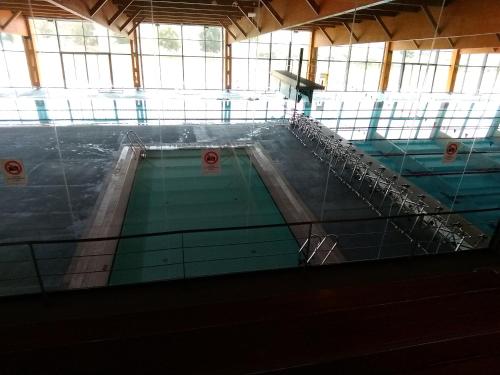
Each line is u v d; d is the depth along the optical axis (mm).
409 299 1625
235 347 1328
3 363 1262
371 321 1469
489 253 2047
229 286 1720
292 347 1332
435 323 1467
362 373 1229
